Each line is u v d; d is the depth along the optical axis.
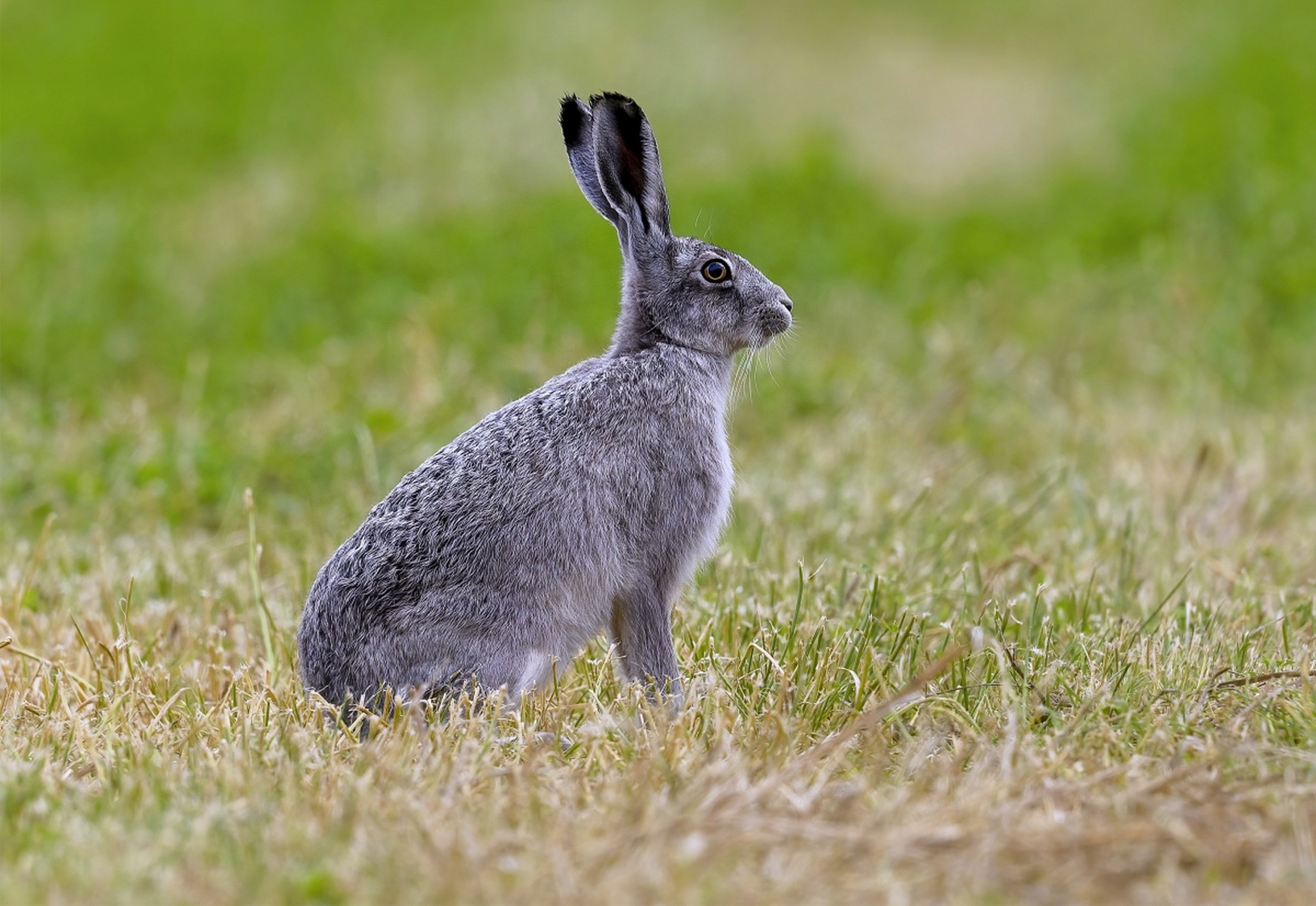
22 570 25.12
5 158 57.38
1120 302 43.09
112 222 48.16
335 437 31.73
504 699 18.09
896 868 13.76
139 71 67.56
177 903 13.04
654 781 15.93
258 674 20.80
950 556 24.80
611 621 20.20
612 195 21.02
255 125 61.62
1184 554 25.55
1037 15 91.12
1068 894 13.38
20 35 73.25
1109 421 33.84
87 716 18.75
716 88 68.19
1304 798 15.24
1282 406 36.12
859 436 32.59
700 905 12.95
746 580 23.66
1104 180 56.91
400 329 40.03
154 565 25.25
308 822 14.97
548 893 13.30
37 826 14.99
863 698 18.75
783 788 15.39
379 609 18.70
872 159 60.75
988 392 36.28
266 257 47.25
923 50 83.44
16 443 31.56
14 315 41.38
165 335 41.31
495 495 18.92
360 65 69.62
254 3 78.19
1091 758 16.92
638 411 19.88
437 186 53.97
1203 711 18.09
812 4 90.06
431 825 14.62
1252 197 47.84
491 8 79.31
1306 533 27.55
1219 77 65.00
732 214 48.94
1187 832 14.24
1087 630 21.58
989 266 47.00
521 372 35.31
